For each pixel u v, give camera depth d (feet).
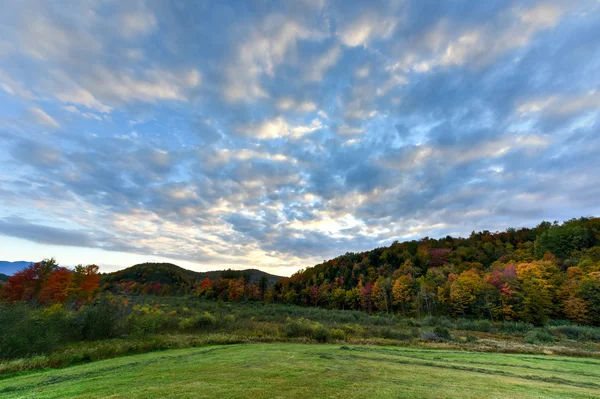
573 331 99.35
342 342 63.82
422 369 34.53
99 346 46.26
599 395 24.34
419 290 198.90
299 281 340.18
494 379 29.96
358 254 383.86
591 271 152.05
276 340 63.52
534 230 319.88
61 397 21.31
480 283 173.37
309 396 20.77
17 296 96.12
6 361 37.01
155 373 29.27
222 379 26.17
